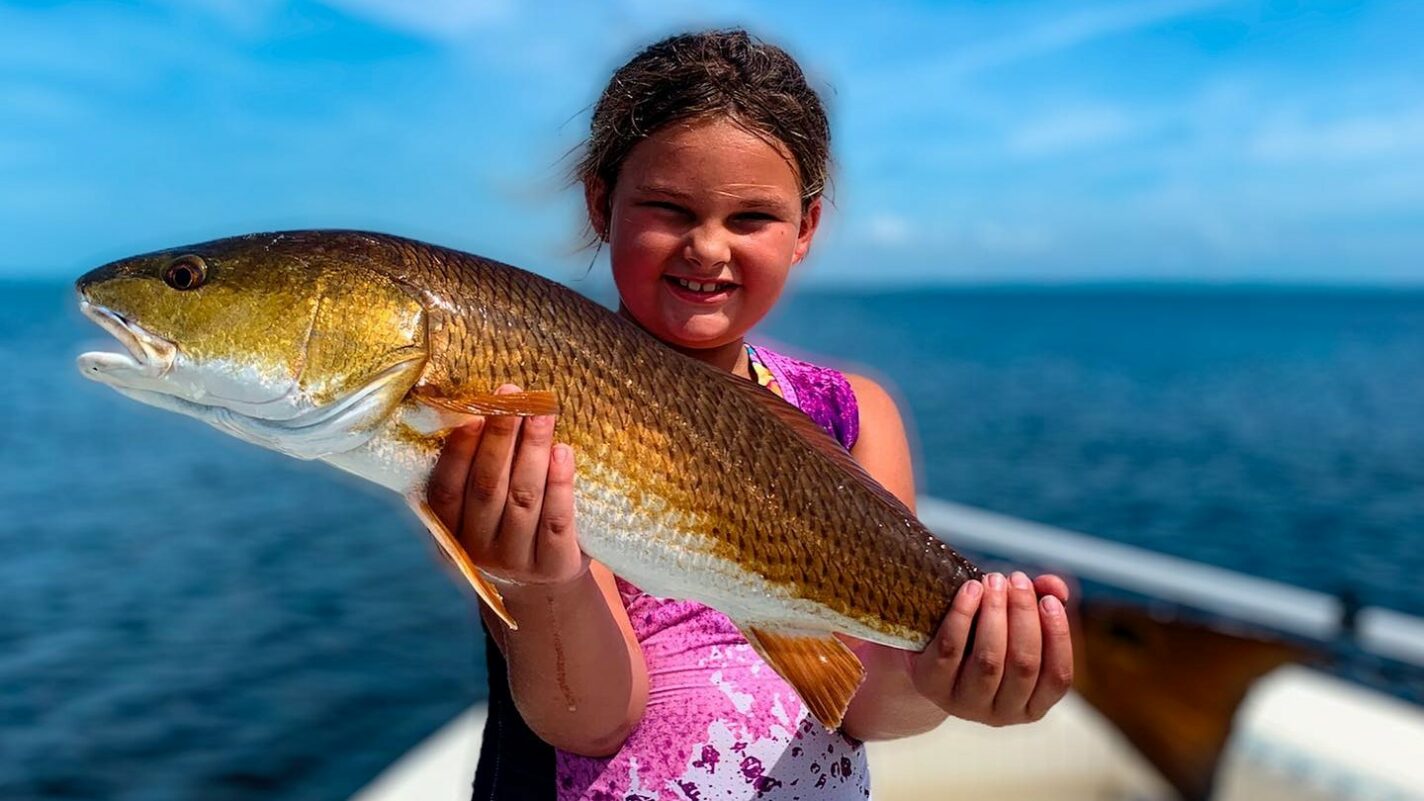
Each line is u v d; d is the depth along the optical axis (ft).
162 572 12.09
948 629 1.85
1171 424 27.73
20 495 17.53
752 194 1.94
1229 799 4.13
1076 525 15.89
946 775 4.23
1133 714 4.32
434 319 1.77
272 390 1.76
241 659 8.99
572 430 1.80
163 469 20.47
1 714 7.83
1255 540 15.17
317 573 11.97
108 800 6.55
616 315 1.93
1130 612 4.35
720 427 1.94
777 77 2.02
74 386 36.78
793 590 1.97
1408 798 3.63
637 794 1.91
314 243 1.82
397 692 8.21
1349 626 4.10
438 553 2.04
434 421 1.72
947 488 18.71
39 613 10.42
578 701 1.82
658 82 1.96
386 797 3.71
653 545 1.89
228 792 6.65
